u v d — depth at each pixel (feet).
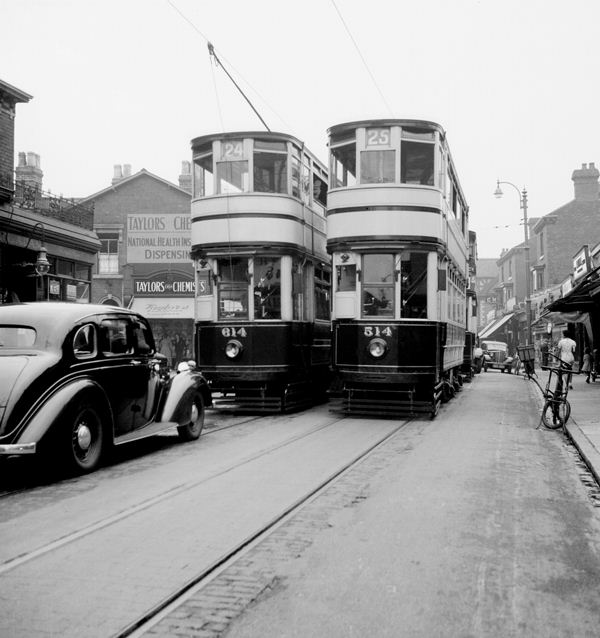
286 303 48.70
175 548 17.51
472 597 14.33
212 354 48.75
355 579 15.37
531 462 30.01
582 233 156.76
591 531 19.34
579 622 13.14
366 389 46.37
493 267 303.68
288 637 12.44
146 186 117.60
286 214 49.19
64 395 25.68
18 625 12.89
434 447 33.86
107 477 26.50
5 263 61.26
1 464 29.71
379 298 45.62
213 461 29.94
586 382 81.46
